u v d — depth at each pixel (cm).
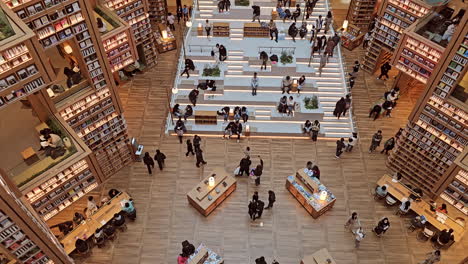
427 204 2244
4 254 1573
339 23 3412
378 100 2877
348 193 2397
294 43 3044
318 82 2888
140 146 2545
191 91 2686
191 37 3094
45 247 1650
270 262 2109
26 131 1945
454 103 1966
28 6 1634
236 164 2519
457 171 2036
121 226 2195
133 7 2672
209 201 2239
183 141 2631
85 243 2038
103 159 2352
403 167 2447
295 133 2645
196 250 2055
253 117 2705
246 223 2258
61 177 1966
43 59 1600
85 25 1828
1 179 1481
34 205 1930
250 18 3175
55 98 1989
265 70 2880
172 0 3581
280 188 2412
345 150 2602
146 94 2891
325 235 2216
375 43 2880
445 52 1870
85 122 2136
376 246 2177
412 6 2523
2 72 1516
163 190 2392
